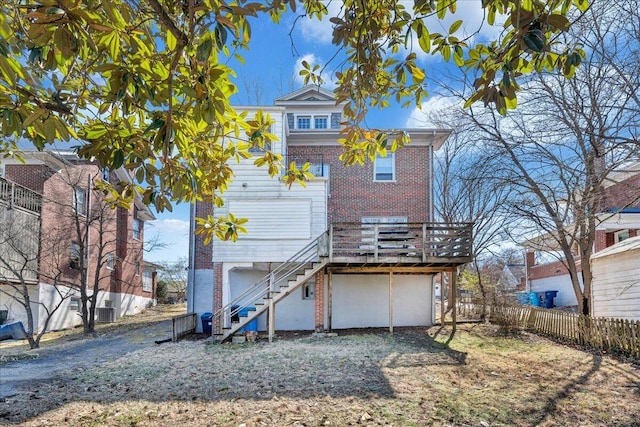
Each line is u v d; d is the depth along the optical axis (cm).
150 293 3209
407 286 1625
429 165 1720
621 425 566
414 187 1711
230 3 325
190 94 319
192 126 411
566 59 344
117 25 287
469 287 1958
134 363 990
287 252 1388
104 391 728
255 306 1337
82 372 900
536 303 2272
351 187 1708
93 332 1644
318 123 1844
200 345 1247
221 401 660
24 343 1462
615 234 1848
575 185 983
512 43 296
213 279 1475
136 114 441
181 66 345
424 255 1312
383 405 636
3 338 1545
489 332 1395
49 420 576
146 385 766
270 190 1416
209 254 1581
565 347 1133
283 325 1557
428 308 1620
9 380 829
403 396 682
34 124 288
